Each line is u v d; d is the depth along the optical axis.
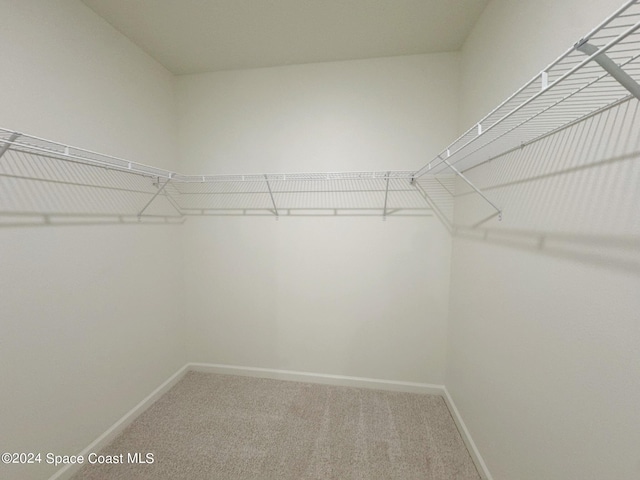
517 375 1.04
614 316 0.64
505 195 1.15
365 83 1.85
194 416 1.72
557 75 0.84
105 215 1.48
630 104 0.61
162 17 1.44
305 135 1.95
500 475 1.16
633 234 0.60
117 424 1.56
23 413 1.11
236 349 2.20
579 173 0.75
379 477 1.31
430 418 1.71
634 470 0.60
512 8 1.12
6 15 1.03
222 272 2.15
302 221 2.01
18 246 1.08
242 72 1.98
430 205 1.86
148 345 1.82
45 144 1.18
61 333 1.26
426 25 1.50
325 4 1.35
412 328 1.96
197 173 2.10
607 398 0.66
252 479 1.29
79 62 1.32
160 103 1.91
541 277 0.91
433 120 1.80
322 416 1.72
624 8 0.38
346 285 2.01
